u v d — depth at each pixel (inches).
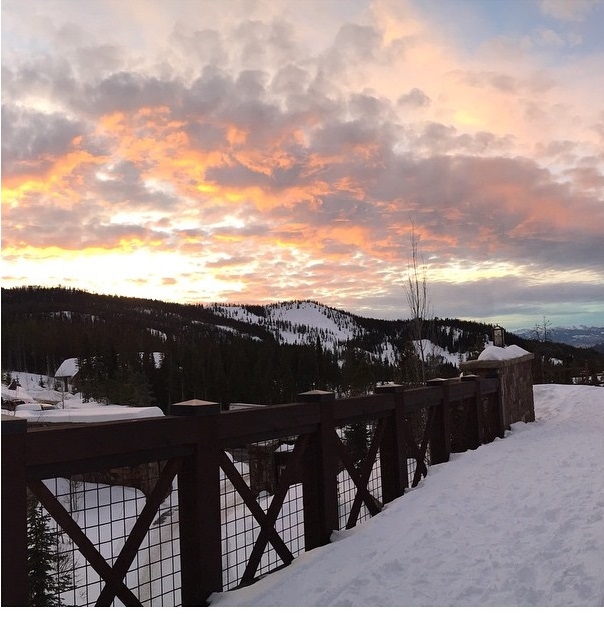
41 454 78.2
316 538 142.6
